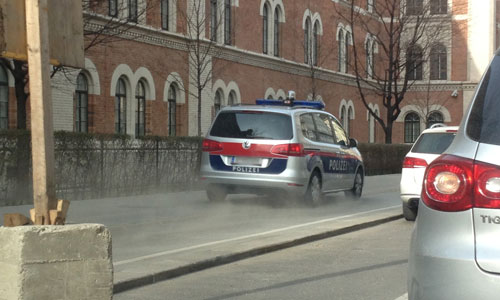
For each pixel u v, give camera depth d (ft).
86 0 59.06
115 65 79.87
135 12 73.56
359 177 58.95
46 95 16.52
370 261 29.76
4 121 66.85
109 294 16.55
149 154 58.13
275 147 48.16
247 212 47.62
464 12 169.37
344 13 143.64
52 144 16.74
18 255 15.49
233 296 23.13
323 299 22.62
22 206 45.91
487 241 12.03
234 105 50.93
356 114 151.02
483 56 169.17
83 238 16.26
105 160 53.57
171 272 26.27
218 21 100.63
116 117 81.30
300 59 126.31
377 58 160.25
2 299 15.69
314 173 50.42
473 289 11.90
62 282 15.99
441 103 172.04
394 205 54.44
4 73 66.85
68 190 50.37
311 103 57.41
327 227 38.93
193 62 93.81
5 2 15.71
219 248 31.22
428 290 12.33
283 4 120.57
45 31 16.34
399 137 173.68
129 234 36.76
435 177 12.69
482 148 12.39
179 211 47.24
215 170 49.49
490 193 12.09
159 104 88.12
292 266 28.68
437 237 12.45
